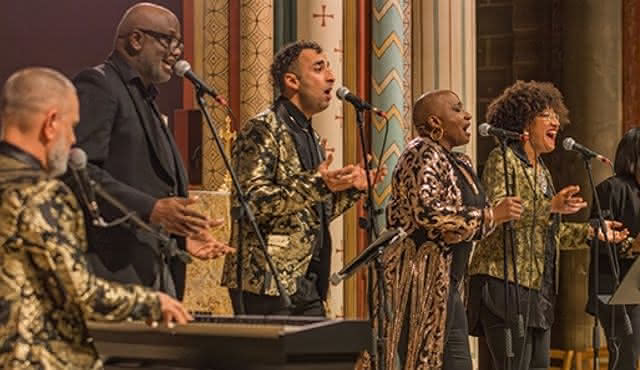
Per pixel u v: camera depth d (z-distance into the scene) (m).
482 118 16.75
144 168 7.37
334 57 11.99
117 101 7.29
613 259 10.72
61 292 5.59
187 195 7.70
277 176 8.30
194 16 12.16
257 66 11.70
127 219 6.86
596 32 16.16
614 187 11.80
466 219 8.74
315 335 6.03
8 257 5.48
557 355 16.05
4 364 5.46
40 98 5.67
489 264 10.03
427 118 9.25
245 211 7.45
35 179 5.50
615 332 11.47
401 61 12.81
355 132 12.48
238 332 5.98
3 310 5.47
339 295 11.88
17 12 12.98
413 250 8.92
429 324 8.89
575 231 10.91
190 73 7.38
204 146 11.69
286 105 8.59
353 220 12.20
